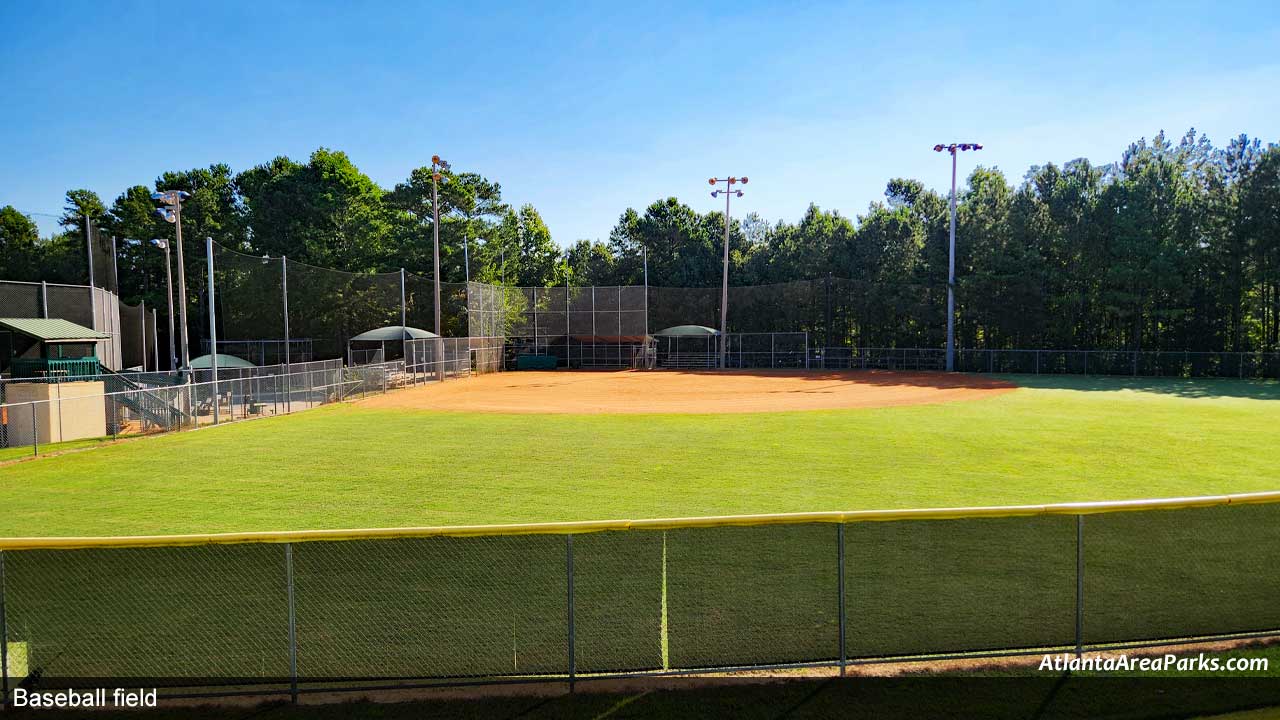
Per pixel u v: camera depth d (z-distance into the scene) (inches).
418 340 1562.5
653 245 3361.2
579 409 1069.8
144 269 2357.3
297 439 765.9
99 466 615.2
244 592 285.3
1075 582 281.7
